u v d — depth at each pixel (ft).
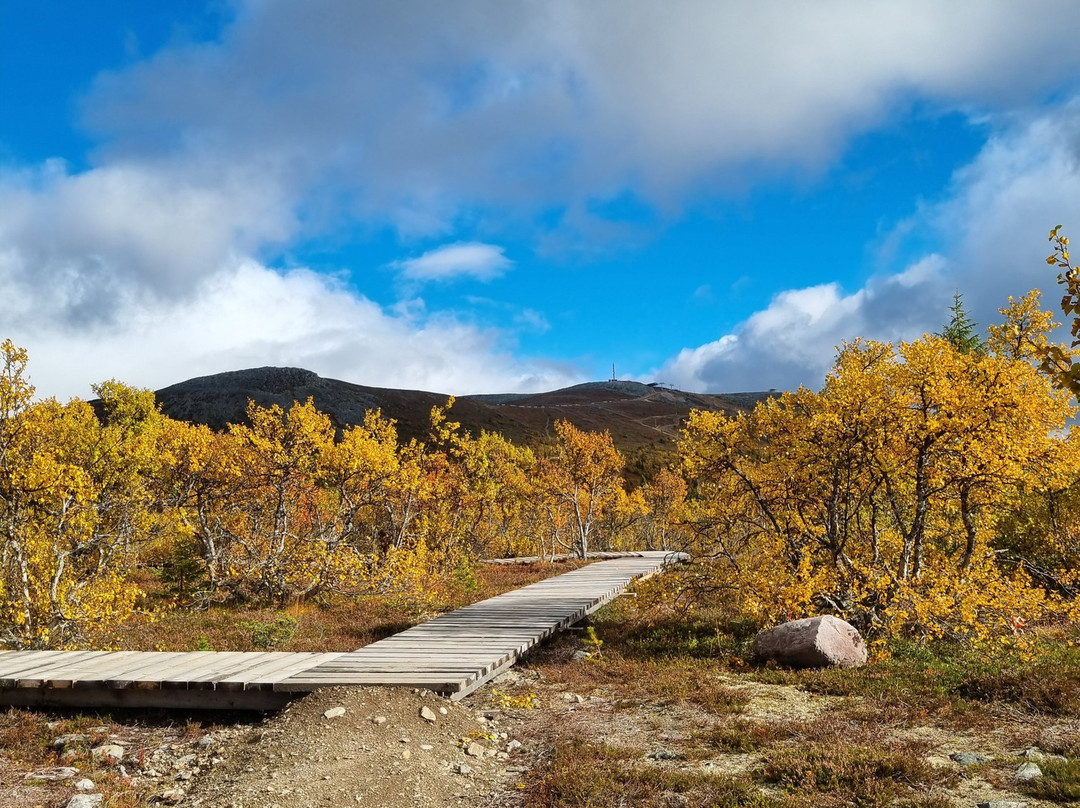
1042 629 46.32
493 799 23.68
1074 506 57.93
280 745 27.32
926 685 33.22
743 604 44.83
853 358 46.50
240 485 71.67
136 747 30.12
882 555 47.83
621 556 116.47
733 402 641.40
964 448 41.24
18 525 46.75
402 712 30.63
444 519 92.94
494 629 49.03
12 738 30.22
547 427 379.55
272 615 60.44
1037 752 24.26
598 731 29.94
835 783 22.09
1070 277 15.46
